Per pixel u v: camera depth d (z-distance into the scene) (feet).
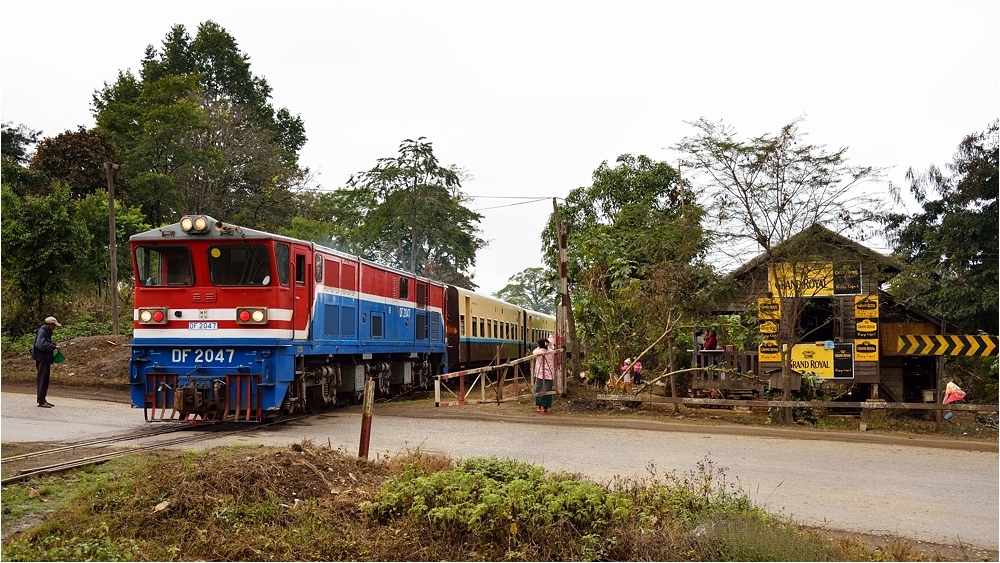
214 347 44.75
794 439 46.75
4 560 19.75
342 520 23.66
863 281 61.98
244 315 44.29
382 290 61.41
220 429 43.93
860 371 61.52
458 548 22.31
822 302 65.98
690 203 62.18
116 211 108.78
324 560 21.33
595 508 23.53
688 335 67.10
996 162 77.41
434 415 53.21
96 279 100.89
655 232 62.85
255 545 21.62
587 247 65.98
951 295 73.87
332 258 51.85
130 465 30.50
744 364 65.62
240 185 152.76
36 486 26.86
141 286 45.55
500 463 28.40
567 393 60.54
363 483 27.53
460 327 83.82
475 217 130.21
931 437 49.03
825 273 59.00
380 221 119.03
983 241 77.05
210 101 157.69
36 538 21.45
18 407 51.47
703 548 22.18
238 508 23.40
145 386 44.91
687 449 41.47
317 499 25.00
